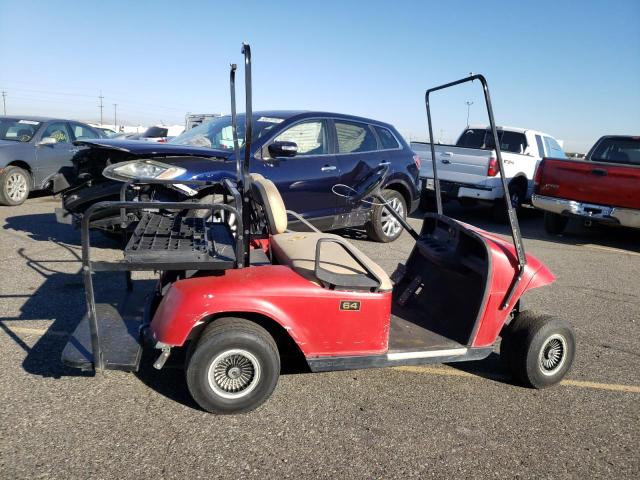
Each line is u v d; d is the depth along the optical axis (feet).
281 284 10.23
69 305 15.37
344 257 11.69
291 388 11.66
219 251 11.00
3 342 12.89
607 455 9.96
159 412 10.32
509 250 12.00
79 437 9.40
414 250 14.57
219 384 10.08
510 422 10.87
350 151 24.29
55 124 34.55
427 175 35.83
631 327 17.16
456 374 12.93
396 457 9.45
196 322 9.76
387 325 10.90
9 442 9.14
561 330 12.14
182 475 8.61
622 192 28.17
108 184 18.49
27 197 34.68
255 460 9.09
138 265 9.64
